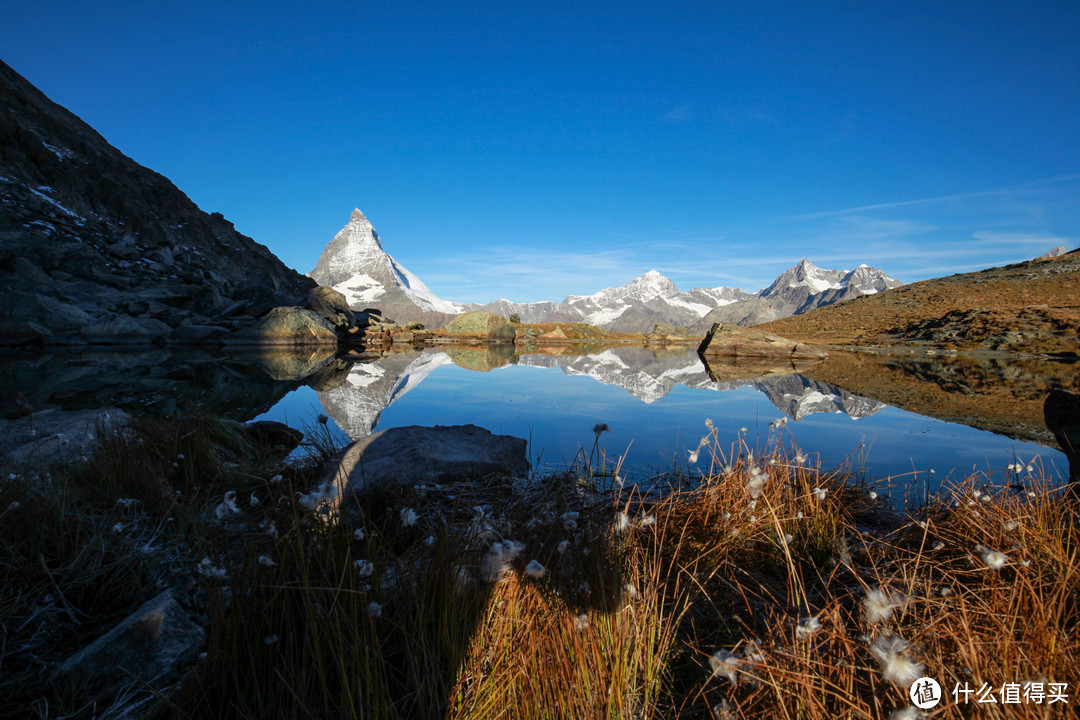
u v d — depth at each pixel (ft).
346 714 5.34
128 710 5.94
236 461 16.33
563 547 6.76
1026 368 67.41
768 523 10.30
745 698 5.79
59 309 73.92
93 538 9.45
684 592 8.61
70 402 27.20
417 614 6.36
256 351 81.56
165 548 9.82
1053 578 7.75
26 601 7.88
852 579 8.94
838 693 5.35
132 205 145.79
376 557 6.95
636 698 6.17
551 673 5.99
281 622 6.05
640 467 16.71
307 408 28.58
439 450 14.92
